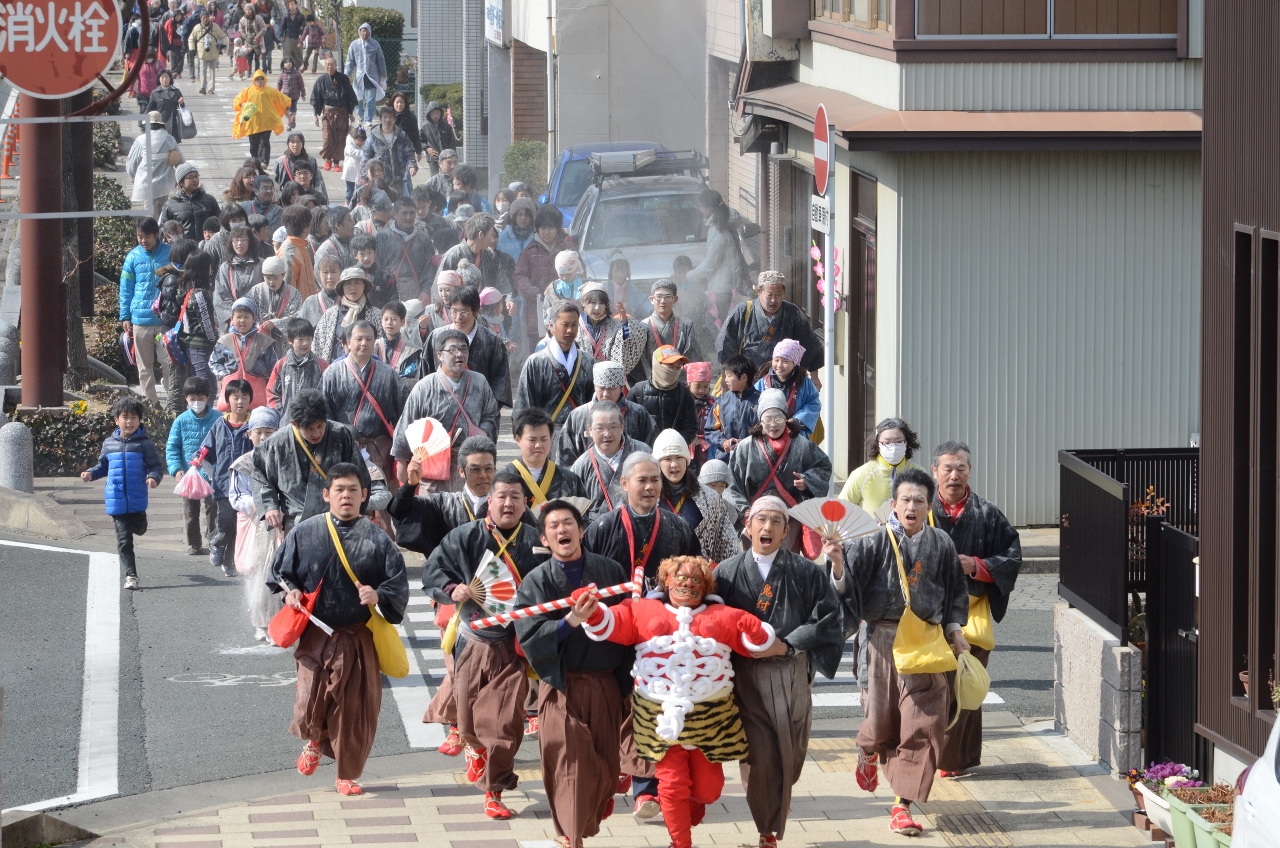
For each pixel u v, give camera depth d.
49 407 61.19
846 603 27.72
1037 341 50.44
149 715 34.94
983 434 50.72
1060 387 50.62
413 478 30.84
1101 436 50.94
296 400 36.72
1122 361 50.69
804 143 61.91
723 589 26.27
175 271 61.59
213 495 46.16
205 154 118.50
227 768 31.91
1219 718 27.23
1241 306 26.66
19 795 30.41
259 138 110.06
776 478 35.44
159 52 126.31
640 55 81.38
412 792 30.36
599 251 65.75
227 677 37.50
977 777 30.95
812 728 34.41
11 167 67.44
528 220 66.25
